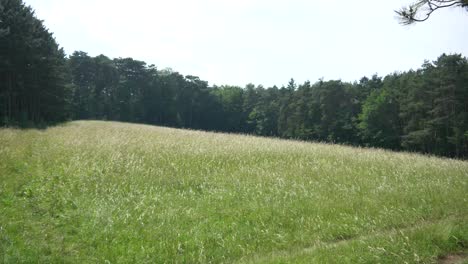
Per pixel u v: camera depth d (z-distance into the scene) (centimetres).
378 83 6800
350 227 656
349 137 6103
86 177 978
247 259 555
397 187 929
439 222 627
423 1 521
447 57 4250
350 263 495
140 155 1323
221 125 10000
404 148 4969
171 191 934
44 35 4688
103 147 1398
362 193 885
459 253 523
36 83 4109
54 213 729
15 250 545
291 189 924
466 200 774
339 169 1159
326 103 6266
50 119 4612
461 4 508
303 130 6781
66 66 5728
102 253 568
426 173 1119
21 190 849
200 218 736
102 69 9212
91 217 709
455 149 4131
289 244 611
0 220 654
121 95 8975
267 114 8669
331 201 813
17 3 4041
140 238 630
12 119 3466
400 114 4819
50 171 1016
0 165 1023
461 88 4066
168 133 2603
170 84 9700
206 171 1152
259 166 1230
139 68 9469
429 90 4459
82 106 8300
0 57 3584
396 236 565
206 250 588
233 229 680
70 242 604
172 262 550
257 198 863
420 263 490
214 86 12062
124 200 827
